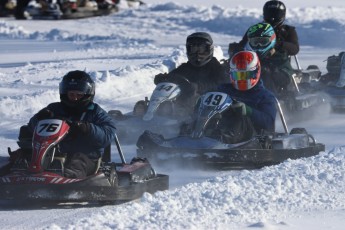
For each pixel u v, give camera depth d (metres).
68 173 28.05
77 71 30.69
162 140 36.41
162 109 43.62
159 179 30.48
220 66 46.88
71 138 29.75
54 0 152.75
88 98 30.50
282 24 56.41
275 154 35.75
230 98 37.09
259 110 38.66
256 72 39.12
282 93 49.97
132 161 31.53
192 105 44.12
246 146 35.56
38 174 27.62
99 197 27.69
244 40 53.78
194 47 46.25
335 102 54.66
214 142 35.66
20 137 30.19
